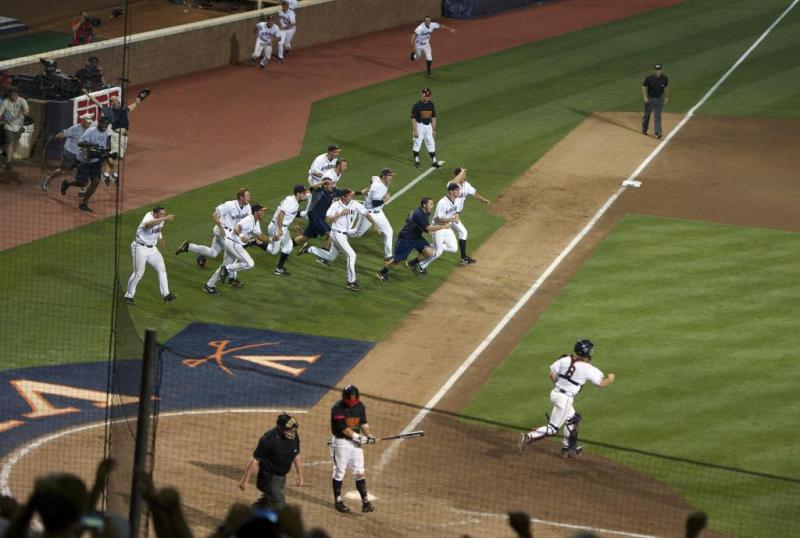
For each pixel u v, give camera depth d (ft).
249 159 410.72
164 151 413.80
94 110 409.28
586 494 215.51
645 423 244.22
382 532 199.31
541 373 268.00
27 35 542.98
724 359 274.57
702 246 347.56
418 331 289.94
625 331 290.35
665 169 416.26
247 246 306.55
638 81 526.16
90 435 227.61
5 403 238.89
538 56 567.18
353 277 313.53
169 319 288.30
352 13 588.50
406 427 240.12
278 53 534.37
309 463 224.33
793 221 369.91
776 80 530.68
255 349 274.36
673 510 209.87
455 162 416.46
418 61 551.59
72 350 266.77
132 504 156.87
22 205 354.95
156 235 289.12
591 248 346.54
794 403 253.44
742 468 225.97
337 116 463.83
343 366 268.62
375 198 326.44
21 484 206.08
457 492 214.48
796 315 299.79
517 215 371.15
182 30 503.61
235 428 234.38
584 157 425.69
